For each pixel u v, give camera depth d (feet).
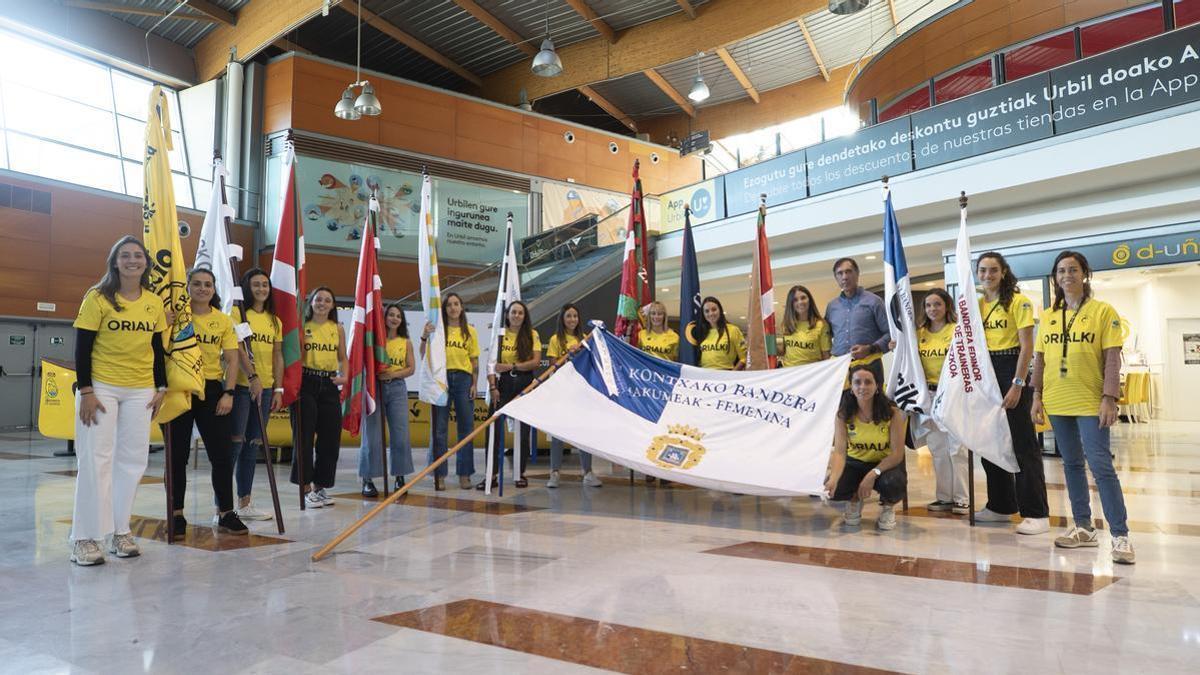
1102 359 10.91
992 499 13.96
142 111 49.83
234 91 48.65
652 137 74.49
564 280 36.81
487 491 17.33
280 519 12.75
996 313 13.75
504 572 9.81
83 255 44.11
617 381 15.87
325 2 40.63
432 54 58.13
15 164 42.22
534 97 60.18
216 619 7.72
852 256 35.88
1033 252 29.68
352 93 42.50
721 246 38.47
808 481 13.05
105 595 8.66
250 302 14.23
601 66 56.29
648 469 13.89
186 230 47.03
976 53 40.42
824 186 33.88
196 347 11.82
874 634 7.20
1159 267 27.17
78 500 10.35
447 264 53.47
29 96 43.98
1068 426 11.44
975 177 28.50
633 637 7.14
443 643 6.95
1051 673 6.13
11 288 41.24
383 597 8.58
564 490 18.58
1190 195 25.71
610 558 10.69
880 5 51.75
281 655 6.63
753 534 12.65
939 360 15.17
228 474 12.72
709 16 50.90
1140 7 33.37
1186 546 11.43
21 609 8.07
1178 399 44.06
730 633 7.25
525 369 19.15
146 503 16.06
